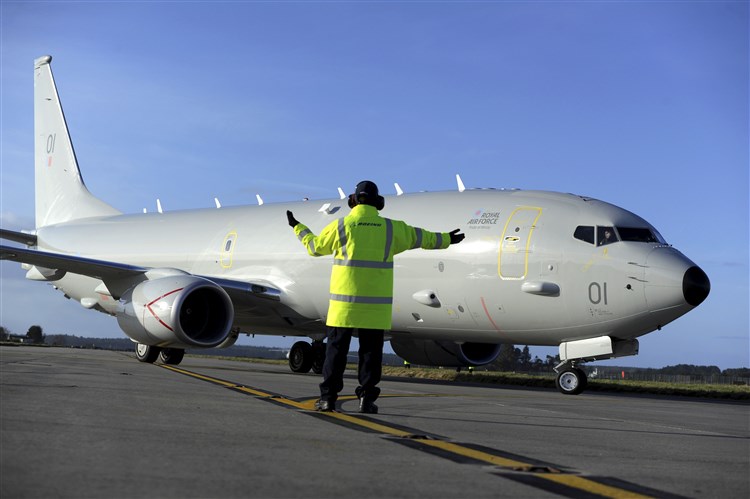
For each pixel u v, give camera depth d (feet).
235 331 65.92
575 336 46.88
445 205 52.49
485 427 20.71
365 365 22.70
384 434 17.37
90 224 80.48
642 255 44.78
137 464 12.08
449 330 51.70
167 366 54.08
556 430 21.02
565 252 46.16
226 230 65.26
